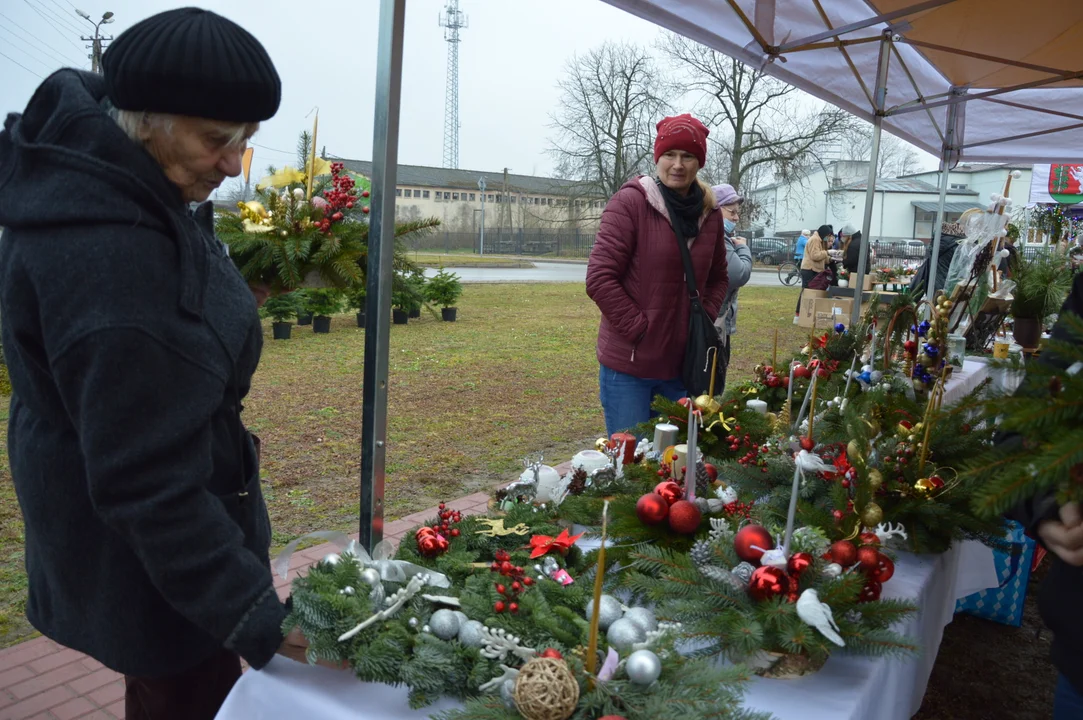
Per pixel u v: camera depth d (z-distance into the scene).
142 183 1.05
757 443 2.16
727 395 2.58
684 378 2.92
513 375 8.23
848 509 1.47
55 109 1.08
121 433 1.00
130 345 1.00
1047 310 4.75
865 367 2.58
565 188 35.56
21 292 1.05
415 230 2.08
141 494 1.02
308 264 1.76
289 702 1.13
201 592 1.07
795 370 2.67
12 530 3.77
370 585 1.20
